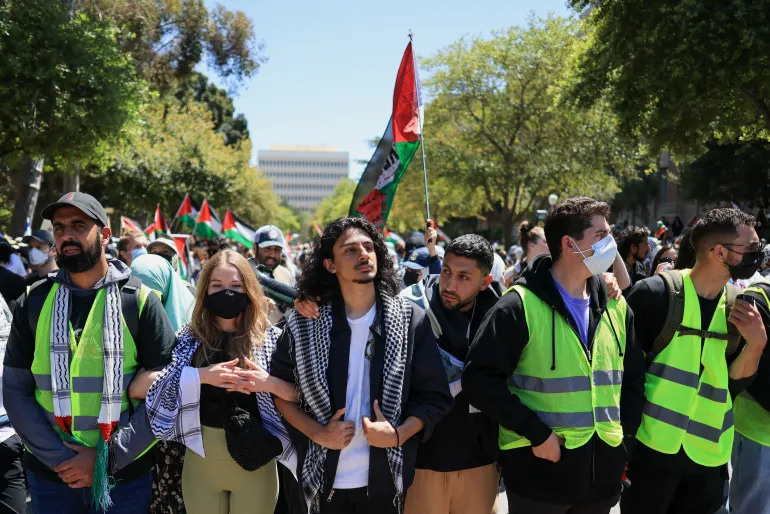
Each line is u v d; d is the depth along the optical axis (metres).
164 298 4.50
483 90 28.48
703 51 11.35
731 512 4.10
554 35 27.52
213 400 3.47
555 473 3.18
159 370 3.49
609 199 31.03
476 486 3.61
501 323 3.22
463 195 32.59
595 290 3.32
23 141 11.34
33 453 3.39
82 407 3.37
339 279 3.25
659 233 17.09
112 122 11.91
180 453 3.86
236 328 3.60
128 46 20.83
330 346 3.17
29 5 11.00
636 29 12.76
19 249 10.29
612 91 13.59
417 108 5.78
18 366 3.43
